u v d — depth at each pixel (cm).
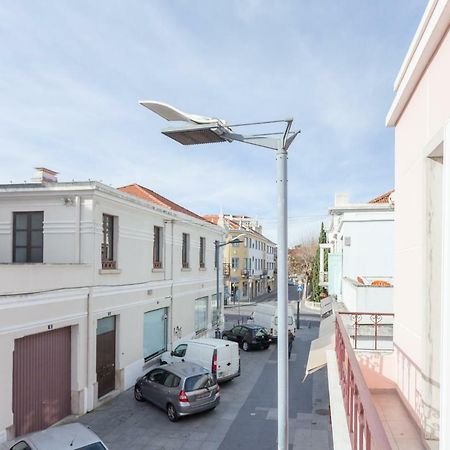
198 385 1423
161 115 491
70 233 1477
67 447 848
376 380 598
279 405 495
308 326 3622
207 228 2741
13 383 1173
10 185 1488
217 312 2938
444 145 324
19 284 1159
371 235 1586
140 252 1842
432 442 405
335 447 369
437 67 380
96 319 1501
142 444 1230
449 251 306
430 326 413
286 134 496
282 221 500
